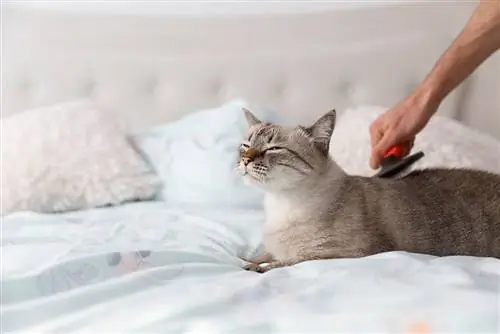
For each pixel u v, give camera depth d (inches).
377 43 84.7
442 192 48.2
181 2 89.3
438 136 67.8
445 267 37.6
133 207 67.9
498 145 70.8
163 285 37.8
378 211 47.0
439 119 72.6
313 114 85.6
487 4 53.2
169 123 84.7
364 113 74.4
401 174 53.3
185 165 72.9
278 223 48.8
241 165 49.8
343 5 87.7
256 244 54.1
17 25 89.8
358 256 45.5
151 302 34.2
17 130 73.5
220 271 41.8
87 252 43.3
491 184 49.4
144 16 88.9
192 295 34.9
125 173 72.5
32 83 89.4
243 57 86.6
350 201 47.6
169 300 34.2
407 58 83.9
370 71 84.5
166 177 73.9
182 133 78.0
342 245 46.3
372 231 46.3
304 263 41.7
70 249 45.6
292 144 48.3
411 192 48.1
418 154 53.9
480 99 83.7
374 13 85.4
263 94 86.4
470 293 31.9
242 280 38.5
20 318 33.7
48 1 91.0
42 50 89.0
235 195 68.6
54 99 88.9
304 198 47.8
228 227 58.1
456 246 46.0
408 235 46.1
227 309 32.9
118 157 73.4
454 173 51.1
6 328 32.9
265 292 35.8
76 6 90.5
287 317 31.2
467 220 46.4
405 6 85.2
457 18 84.0
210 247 49.7
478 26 53.4
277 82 86.3
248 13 88.2
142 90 88.3
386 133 55.8
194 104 87.4
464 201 47.4
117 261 41.4
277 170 47.5
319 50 85.6
